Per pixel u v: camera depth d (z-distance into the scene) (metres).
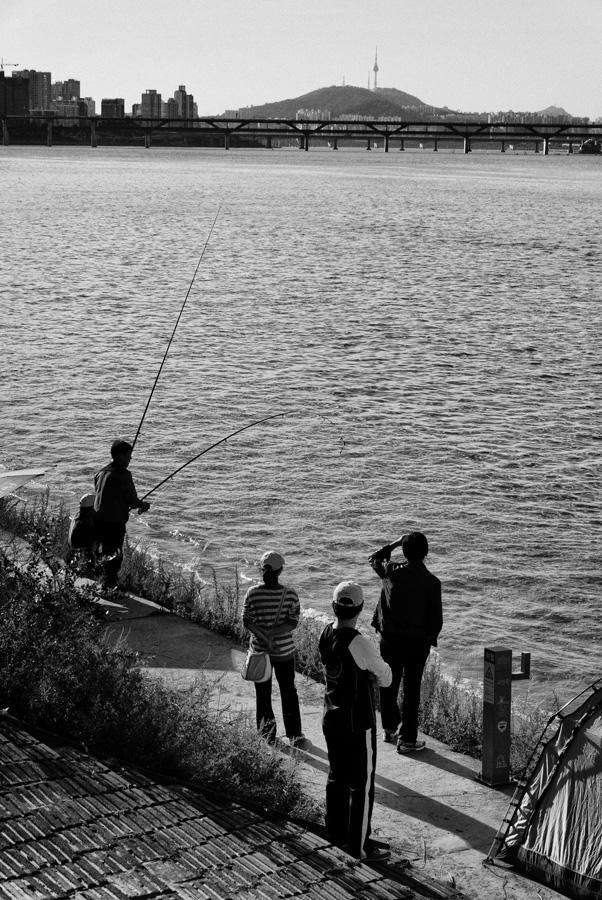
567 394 26.02
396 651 7.52
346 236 70.75
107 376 27.00
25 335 32.16
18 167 187.75
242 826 5.09
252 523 16.81
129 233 69.44
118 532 10.70
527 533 16.64
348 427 22.67
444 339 32.97
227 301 40.31
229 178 159.50
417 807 6.68
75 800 4.84
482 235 72.81
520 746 7.65
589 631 13.10
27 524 11.64
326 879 4.59
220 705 8.00
